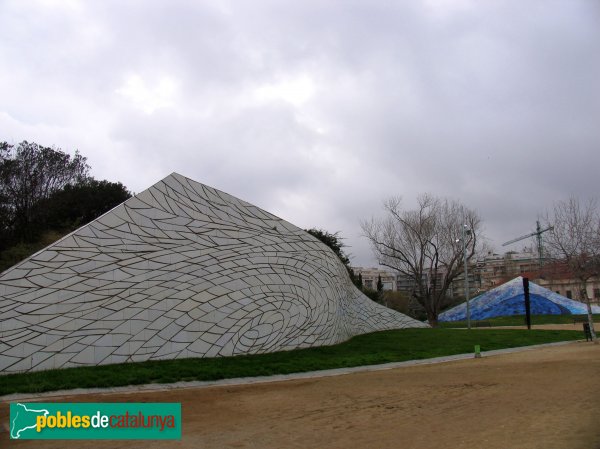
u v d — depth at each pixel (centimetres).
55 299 1523
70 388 1298
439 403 1073
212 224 1906
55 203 3681
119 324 1609
